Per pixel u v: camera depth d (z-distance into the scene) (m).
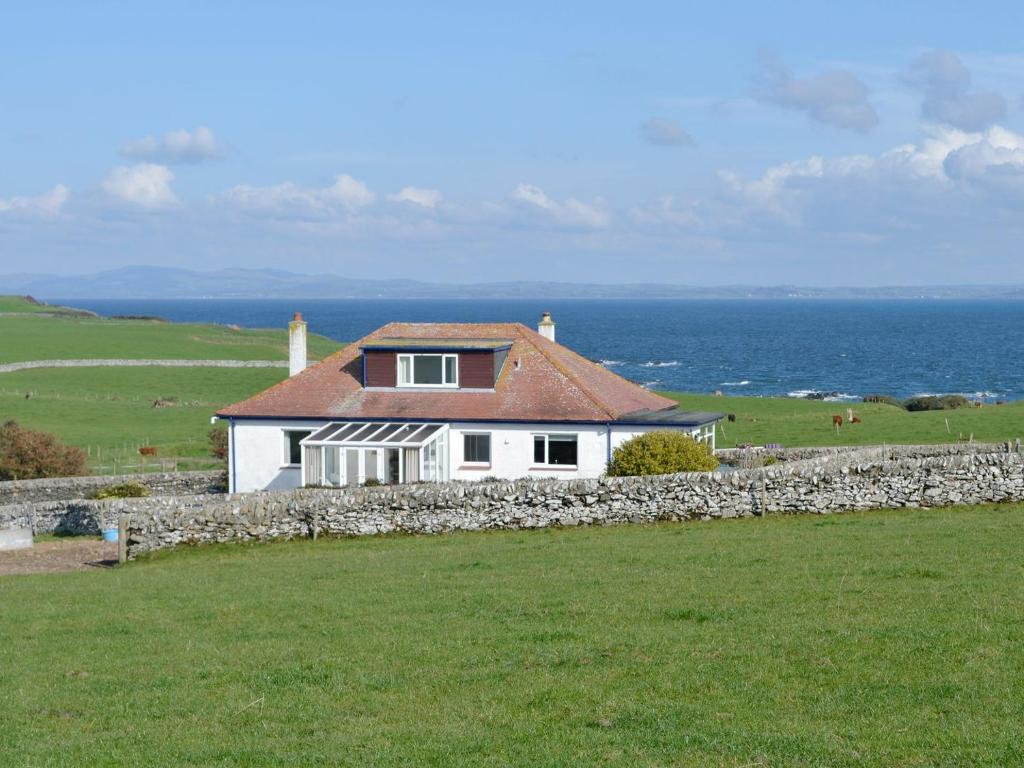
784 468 32.81
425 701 15.60
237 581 26.64
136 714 15.83
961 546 24.66
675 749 13.12
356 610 21.86
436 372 48.06
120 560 32.81
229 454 48.00
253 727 14.92
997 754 12.34
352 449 43.88
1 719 15.97
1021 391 136.62
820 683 15.16
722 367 179.12
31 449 54.03
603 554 27.00
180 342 154.50
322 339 187.75
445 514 33.75
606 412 44.78
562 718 14.48
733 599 20.42
